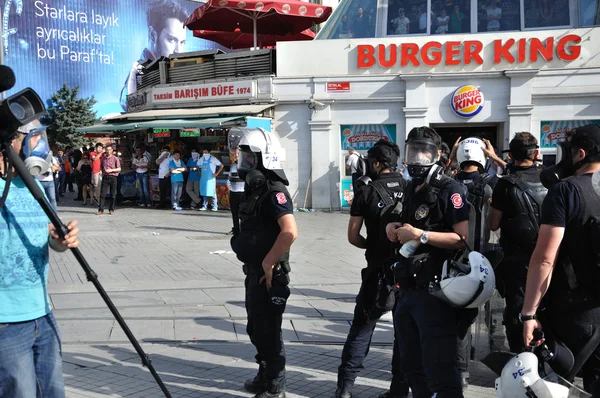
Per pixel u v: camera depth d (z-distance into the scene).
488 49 16.14
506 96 16.09
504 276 4.37
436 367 3.17
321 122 16.64
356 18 17.72
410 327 3.43
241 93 17.09
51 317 2.91
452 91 16.30
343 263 9.49
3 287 2.65
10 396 2.69
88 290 7.42
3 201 2.61
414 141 3.54
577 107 15.90
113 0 41.06
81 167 20.08
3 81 2.63
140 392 4.38
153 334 5.74
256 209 4.07
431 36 16.42
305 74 16.77
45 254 2.84
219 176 17.50
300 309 6.65
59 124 34.69
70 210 17.75
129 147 21.33
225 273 8.59
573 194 2.97
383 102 16.52
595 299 3.02
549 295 3.13
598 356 3.07
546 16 16.61
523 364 3.00
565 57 15.84
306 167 16.95
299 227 13.72
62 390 2.93
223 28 21.33
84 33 39.91
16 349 2.69
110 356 5.15
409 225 3.37
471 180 4.95
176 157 17.33
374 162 4.29
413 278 3.35
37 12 37.78
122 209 17.91
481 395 4.34
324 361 5.10
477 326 4.89
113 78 41.53
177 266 9.11
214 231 13.02
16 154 2.65
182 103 18.34
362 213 4.23
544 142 16.19
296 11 18.22
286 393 4.40
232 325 6.05
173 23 43.94
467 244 3.32
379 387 4.55
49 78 38.62
